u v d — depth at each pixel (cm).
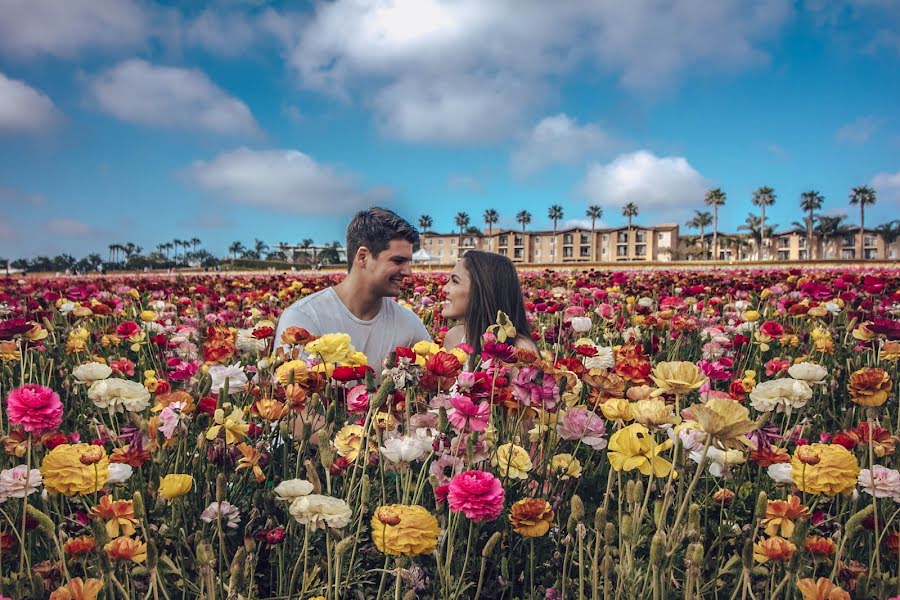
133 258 10362
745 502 218
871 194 10006
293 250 10275
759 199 9950
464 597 174
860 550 194
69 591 131
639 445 155
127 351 444
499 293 354
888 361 354
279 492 153
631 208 11256
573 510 158
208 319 535
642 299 665
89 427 258
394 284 355
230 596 136
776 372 335
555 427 205
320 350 227
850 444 209
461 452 188
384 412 208
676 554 174
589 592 175
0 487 160
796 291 752
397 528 137
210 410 198
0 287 890
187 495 186
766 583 167
